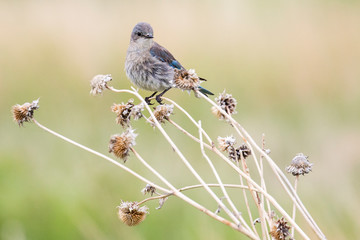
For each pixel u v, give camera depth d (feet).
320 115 54.54
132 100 20.16
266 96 59.67
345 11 77.92
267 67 65.10
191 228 32.99
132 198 36.37
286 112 56.39
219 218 16.31
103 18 73.72
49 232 33.86
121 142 17.81
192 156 42.93
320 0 81.25
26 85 59.62
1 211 34.81
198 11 76.48
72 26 70.13
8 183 37.29
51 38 66.33
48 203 35.17
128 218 18.78
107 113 53.26
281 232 17.33
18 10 74.38
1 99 58.75
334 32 71.51
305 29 72.90
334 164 44.21
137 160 41.47
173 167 41.01
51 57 63.31
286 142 48.49
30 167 40.37
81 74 61.77
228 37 70.95
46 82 60.23
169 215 34.78
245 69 64.75
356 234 33.01
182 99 51.88
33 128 49.75
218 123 49.47
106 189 37.40
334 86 62.54
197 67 65.41
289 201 36.99
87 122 50.98
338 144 47.83
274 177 40.27
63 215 34.12
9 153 42.75
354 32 71.56
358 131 50.80
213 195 16.55
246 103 58.29
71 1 77.30
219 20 74.28
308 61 66.39
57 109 54.39
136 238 32.99
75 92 58.85
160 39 70.13
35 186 36.47
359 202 35.94
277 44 69.72
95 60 63.57
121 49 66.33
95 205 35.14
